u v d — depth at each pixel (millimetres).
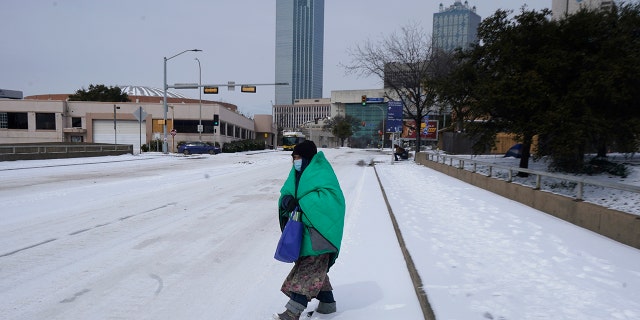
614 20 13156
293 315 3342
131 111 51656
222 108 52844
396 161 30562
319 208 3266
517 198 9859
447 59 27766
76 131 51656
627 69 11164
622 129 12023
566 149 11500
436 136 37188
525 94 12148
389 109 26297
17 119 51250
